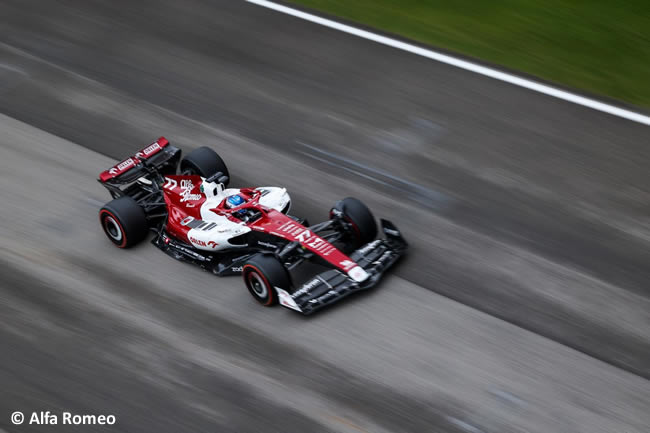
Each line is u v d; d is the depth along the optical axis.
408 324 34.62
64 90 55.53
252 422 30.72
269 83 54.88
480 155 46.81
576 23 58.31
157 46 59.56
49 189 46.06
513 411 30.36
